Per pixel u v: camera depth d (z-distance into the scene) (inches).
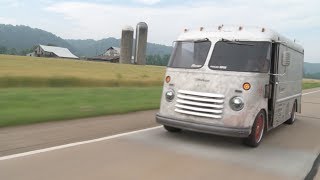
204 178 263.3
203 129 348.8
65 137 360.2
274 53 397.4
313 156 353.1
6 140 335.6
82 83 965.8
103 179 246.2
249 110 347.6
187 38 389.4
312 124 565.6
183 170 278.4
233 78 350.9
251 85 350.0
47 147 317.7
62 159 285.3
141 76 1379.2
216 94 349.4
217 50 369.7
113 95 732.7
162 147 345.7
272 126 421.4
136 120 490.3
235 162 313.4
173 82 373.4
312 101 985.5
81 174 253.0
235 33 375.9
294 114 556.7
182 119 360.8
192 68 367.9
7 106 499.2
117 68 2060.8
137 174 261.3
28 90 700.7
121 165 279.6
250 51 364.2
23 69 1333.7
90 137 367.6
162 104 378.6
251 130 353.1
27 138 346.9
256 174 283.4
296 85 534.0
